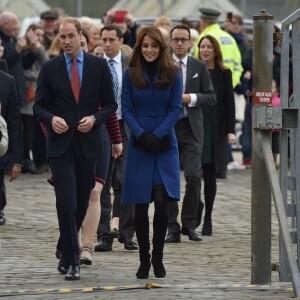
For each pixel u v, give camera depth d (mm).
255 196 22312
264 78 21922
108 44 29109
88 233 26062
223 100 32344
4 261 26594
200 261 27109
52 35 48031
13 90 26578
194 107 30938
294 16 21953
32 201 38688
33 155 46469
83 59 24516
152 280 23984
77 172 24438
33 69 45656
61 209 24016
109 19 47188
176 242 30484
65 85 24266
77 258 24094
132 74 24000
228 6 66000
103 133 26453
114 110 24547
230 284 22844
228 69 32250
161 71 23938
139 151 23984
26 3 67625
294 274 21141
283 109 22000
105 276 24500
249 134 50562
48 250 28516
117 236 29844
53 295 21672
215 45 32344
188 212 30938
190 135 30969
